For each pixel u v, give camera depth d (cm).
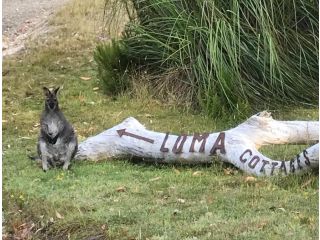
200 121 594
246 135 464
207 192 404
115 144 488
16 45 974
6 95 730
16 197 414
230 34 600
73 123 617
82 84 755
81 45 905
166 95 660
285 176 423
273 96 617
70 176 452
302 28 659
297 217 353
